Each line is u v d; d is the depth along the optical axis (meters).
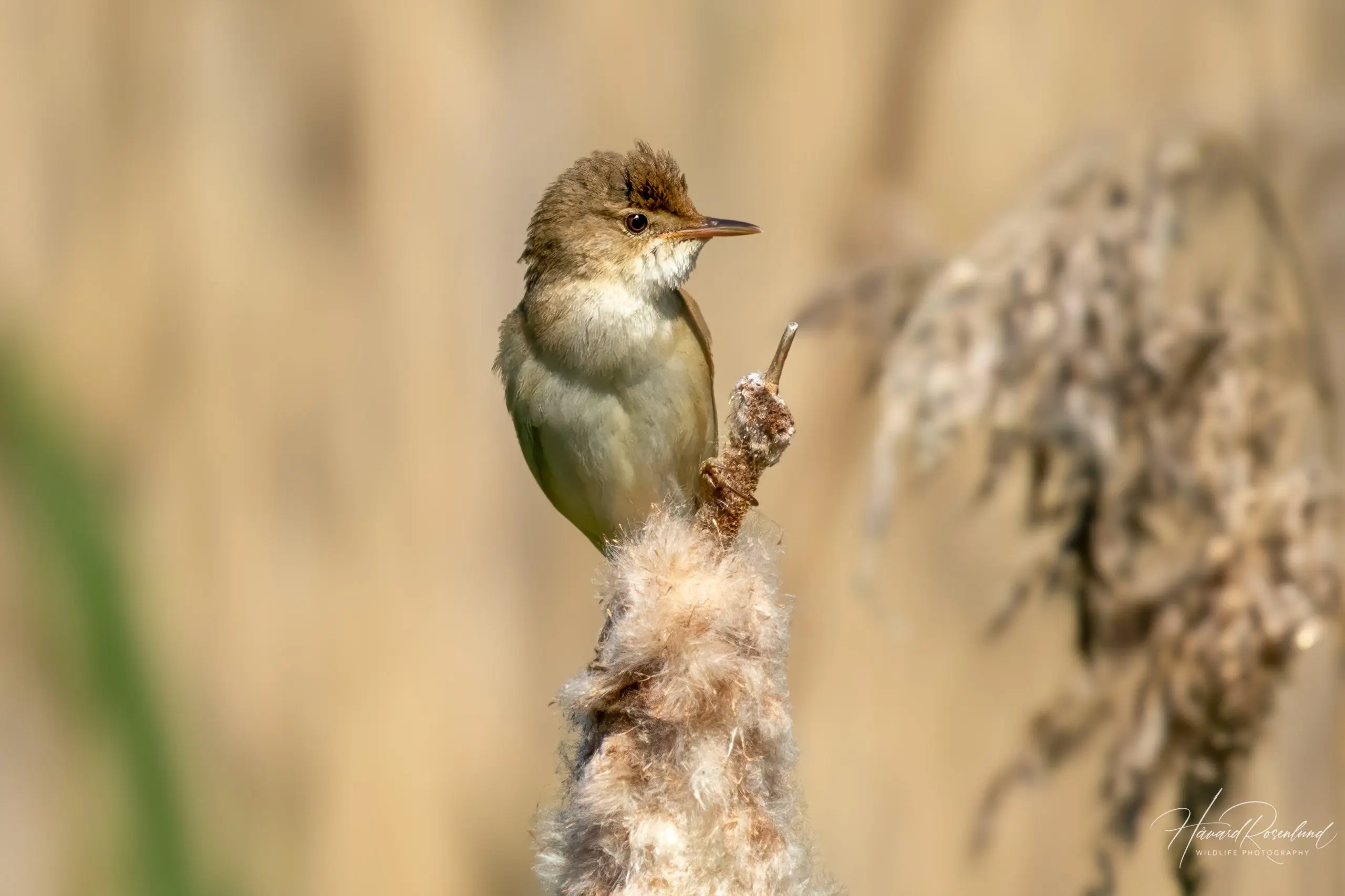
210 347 10.05
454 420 10.29
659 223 7.98
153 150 10.43
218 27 10.65
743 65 10.34
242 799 9.08
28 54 10.40
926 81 10.02
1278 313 6.30
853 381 9.13
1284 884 7.73
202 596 9.64
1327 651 7.70
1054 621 8.96
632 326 7.94
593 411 8.02
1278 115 8.10
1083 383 5.88
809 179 10.07
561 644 10.04
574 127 10.57
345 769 9.52
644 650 4.93
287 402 10.11
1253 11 9.41
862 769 9.12
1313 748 7.76
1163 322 5.96
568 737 5.29
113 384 9.72
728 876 4.73
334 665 9.76
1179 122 6.31
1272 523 5.89
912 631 9.10
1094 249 5.94
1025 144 9.80
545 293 8.09
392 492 10.12
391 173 10.53
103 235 10.19
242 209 10.40
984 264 5.93
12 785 7.58
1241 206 6.72
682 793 4.81
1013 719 9.04
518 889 9.52
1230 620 5.84
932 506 8.91
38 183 10.23
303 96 10.60
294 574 9.87
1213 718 5.89
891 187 9.95
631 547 5.32
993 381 5.75
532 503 10.24
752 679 4.92
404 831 9.47
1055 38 9.86
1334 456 6.30
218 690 9.49
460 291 10.46
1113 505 6.05
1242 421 5.99
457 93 10.63
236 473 9.86
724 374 9.90
